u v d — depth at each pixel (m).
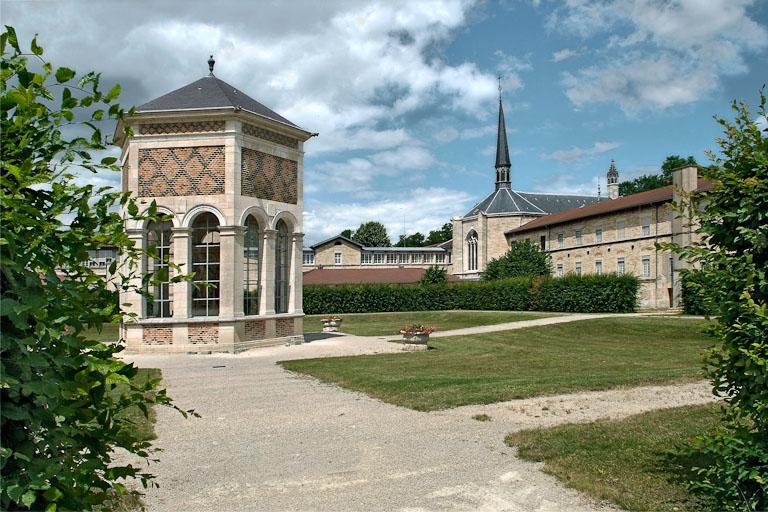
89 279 3.34
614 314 42.94
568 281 48.50
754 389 5.45
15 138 3.14
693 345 25.58
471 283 58.12
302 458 8.14
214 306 22.89
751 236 5.38
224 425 10.22
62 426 3.06
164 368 18.05
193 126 22.56
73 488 2.98
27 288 2.87
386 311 57.59
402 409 11.41
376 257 91.81
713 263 5.81
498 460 7.90
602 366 17.88
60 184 3.14
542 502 6.35
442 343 27.52
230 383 15.02
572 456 7.91
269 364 18.97
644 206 55.72
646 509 6.02
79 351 3.13
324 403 12.19
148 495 6.67
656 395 12.45
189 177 22.50
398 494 6.65
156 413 11.17
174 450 8.60
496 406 11.48
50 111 3.25
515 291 53.28
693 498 6.25
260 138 23.69
